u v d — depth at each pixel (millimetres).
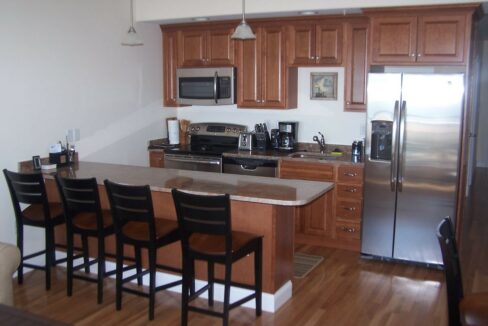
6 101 4172
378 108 4496
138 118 5738
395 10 4426
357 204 4902
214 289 3814
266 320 3486
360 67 5078
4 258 2600
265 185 3693
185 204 3113
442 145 4316
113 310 3646
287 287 3816
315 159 5070
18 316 1941
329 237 5082
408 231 4559
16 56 4223
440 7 4281
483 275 4430
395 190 4539
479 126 9523
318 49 5215
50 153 4508
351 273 4379
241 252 3240
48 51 4512
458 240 4500
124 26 5402
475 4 4168
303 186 3656
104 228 3699
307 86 5660
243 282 3695
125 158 5594
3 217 4254
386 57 4543
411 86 4344
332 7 4668
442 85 4246
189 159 5668
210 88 5754
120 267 3602
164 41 6004
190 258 3242
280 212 3592
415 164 4426
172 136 6145
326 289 4027
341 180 4938
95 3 4984
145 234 3447
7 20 4117
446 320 3488
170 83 6062
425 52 4414
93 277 4207
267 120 5953
